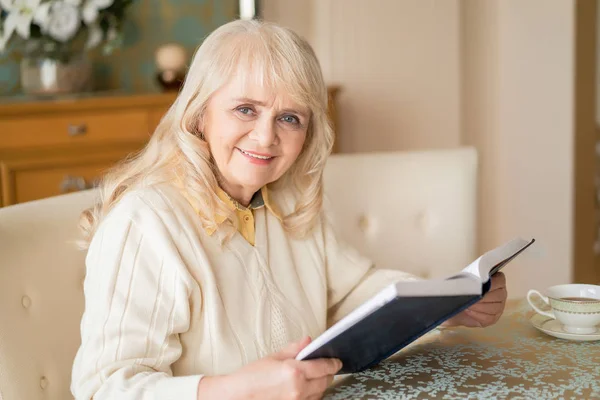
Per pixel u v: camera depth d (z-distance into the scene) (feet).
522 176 12.92
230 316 4.53
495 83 12.96
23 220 4.67
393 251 6.85
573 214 12.55
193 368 4.40
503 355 4.19
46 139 9.92
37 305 4.66
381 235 6.82
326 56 12.23
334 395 3.71
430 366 4.05
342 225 6.70
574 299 4.62
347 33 12.15
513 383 3.79
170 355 4.12
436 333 4.61
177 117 4.70
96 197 5.24
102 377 3.89
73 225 4.99
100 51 11.53
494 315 4.63
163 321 4.16
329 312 5.65
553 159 12.60
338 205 6.69
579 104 12.34
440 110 12.66
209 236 4.61
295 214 5.25
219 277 4.58
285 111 4.59
